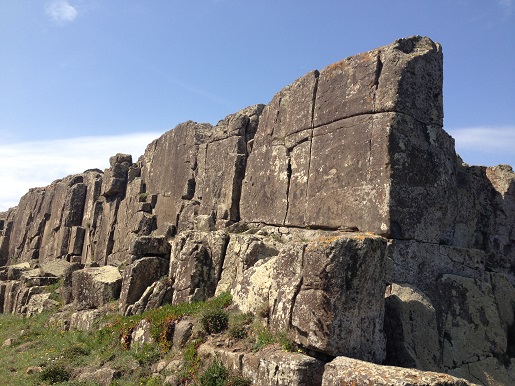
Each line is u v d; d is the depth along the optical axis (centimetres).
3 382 1320
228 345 1044
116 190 3005
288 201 1469
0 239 4844
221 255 1480
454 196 1224
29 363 1455
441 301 1088
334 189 1259
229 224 1758
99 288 1841
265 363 888
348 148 1237
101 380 1187
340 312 856
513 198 1326
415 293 1015
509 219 1312
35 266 3216
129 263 1731
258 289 1133
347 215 1196
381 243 934
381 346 907
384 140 1130
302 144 1432
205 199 2014
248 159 1777
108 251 2880
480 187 1350
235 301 1210
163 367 1112
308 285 908
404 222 1103
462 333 1057
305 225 1359
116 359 1278
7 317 2395
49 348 1580
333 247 884
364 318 884
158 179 2561
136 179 2786
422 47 1227
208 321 1139
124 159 3109
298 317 909
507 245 1308
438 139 1200
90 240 3164
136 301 1625
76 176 3688
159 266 1695
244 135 1892
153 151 2719
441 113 1223
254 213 1659
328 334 843
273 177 1568
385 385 682
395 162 1116
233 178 1797
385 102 1157
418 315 987
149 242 1761
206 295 1427
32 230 4122
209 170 2039
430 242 1144
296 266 966
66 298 2159
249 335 1045
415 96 1172
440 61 1241
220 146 1989
